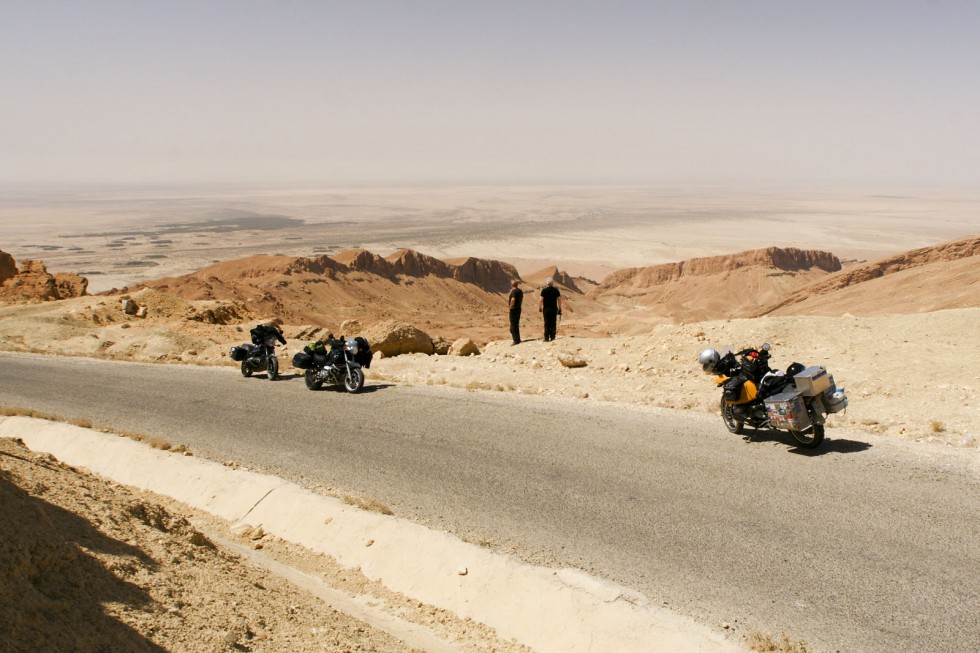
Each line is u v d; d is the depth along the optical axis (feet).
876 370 44.14
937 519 23.22
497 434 37.06
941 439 30.96
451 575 22.53
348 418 42.63
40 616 13.37
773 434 33.50
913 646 17.08
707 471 29.27
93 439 38.24
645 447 33.01
